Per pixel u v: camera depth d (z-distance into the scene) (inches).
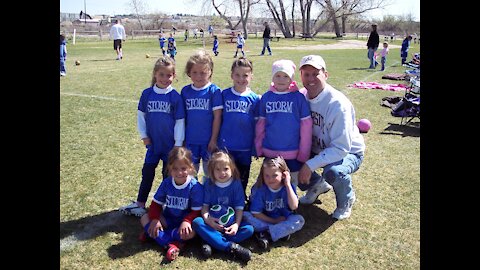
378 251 144.7
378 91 458.0
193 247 145.8
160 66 162.4
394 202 182.2
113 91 450.3
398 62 835.4
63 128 299.4
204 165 168.6
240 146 165.9
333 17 2203.5
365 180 207.2
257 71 637.3
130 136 280.5
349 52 1130.7
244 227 147.5
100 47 1253.7
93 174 212.7
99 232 155.3
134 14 2815.0
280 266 135.8
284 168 151.7
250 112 165.6
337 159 158.6
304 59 160.7
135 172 216.5
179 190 149.5
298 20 2410.2
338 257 141.1
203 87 166.9
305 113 161.5
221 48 1298.0
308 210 175.8
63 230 155.3
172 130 166.1
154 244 147.9
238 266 135.6
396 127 307.3
